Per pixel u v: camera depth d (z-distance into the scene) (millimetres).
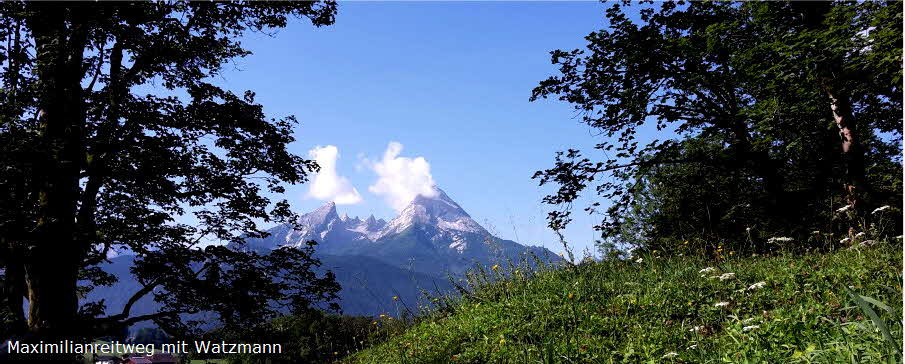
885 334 2471
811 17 12016
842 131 12844
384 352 10133
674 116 14742
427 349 8844
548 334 7402
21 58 11086
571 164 14312
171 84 14672
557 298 9000
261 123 14430
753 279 7855
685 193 17016
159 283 13391
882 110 14172
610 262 10953
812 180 14438
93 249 13172
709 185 16672
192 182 14172
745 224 15094
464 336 8766
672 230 16094
